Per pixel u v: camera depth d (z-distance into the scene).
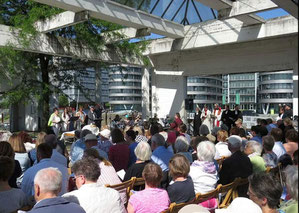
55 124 12.45
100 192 2.65
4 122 21.36
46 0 9.41
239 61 15.28
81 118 13.42
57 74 16.84
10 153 3.71
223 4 10.81
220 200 4.13
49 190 2.25
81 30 14.52
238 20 13.43
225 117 13.16
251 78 138.50
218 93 131.62
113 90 128.62
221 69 15.92
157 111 18.47
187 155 4.86
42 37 13.22
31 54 15.49
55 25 12.14
